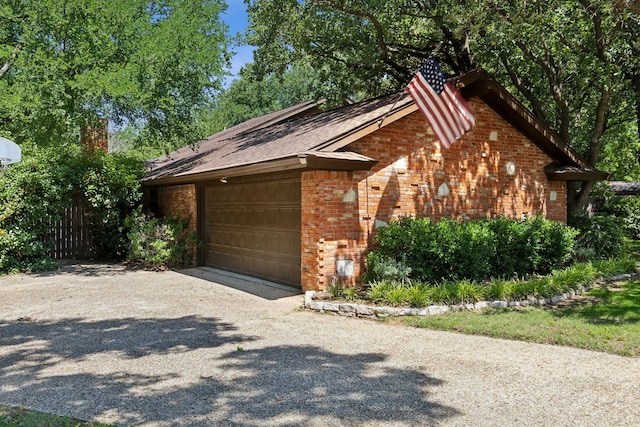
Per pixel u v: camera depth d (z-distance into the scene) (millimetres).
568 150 12398
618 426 3973
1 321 7762
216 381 5020
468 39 16797
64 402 4438
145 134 15461
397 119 9789
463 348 6180
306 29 15875
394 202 10234
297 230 10297
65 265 14938
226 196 13320
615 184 29875
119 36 14633
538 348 6172
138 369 5402
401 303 8102
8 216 13125
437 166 10867
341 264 9562
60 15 13734
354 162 9188
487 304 8367
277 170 9273
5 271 13172
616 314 7715
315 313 8273
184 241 14328
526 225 10930
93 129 16594
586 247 13789
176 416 4152
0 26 16141
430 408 4336
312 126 12023
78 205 16703
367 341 6527
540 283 9109
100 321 7762
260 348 6223
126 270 13875
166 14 16438
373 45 15570
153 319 7898
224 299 9562
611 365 5469
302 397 4590
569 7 13062
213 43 15500
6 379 5066
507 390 4754
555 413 4227
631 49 14438
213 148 17141
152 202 17312
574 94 16484
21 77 14281
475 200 11438
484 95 11406
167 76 14594
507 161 12008
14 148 10844
